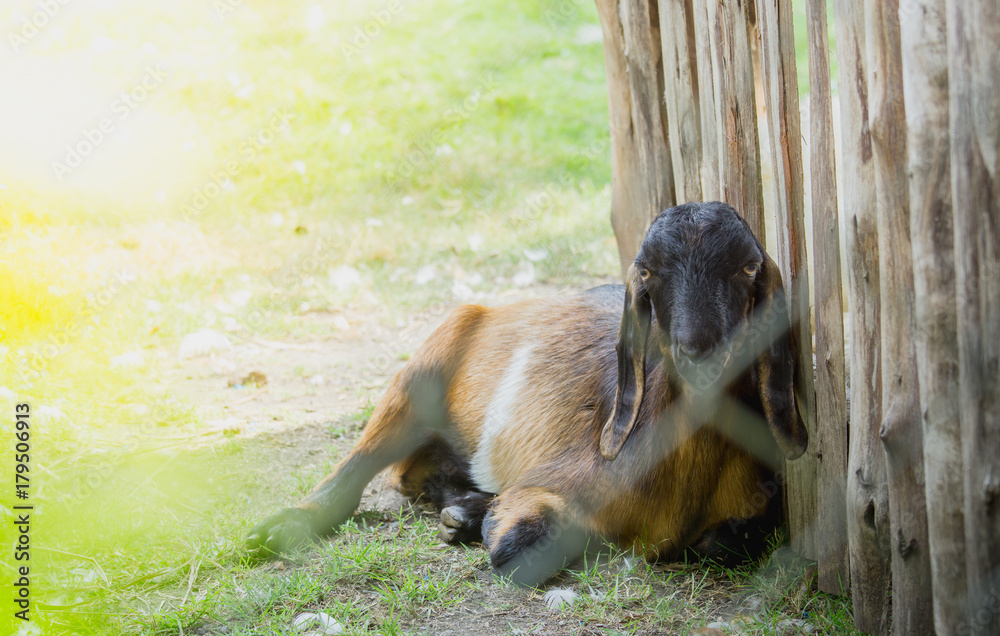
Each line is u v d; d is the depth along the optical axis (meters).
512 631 3.17
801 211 3.32
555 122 9.84
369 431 4.27
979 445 2.44
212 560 3.70
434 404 4.36
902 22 2.56
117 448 4.63
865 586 3.04
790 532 3.57
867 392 2.93
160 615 3.27
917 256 2.57
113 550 3.78
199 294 6.52
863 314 2.92
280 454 4.73
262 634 3.16
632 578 3.49
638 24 4.20
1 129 7.69
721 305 3.07
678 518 3.49
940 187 2.52
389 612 3.31
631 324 3.38
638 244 4.68
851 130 2.87
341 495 4.09
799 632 3.11
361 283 6.88
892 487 2.82
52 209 7.04
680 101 3.96
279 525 3.82
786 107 3.24
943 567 2.61
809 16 3.03
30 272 5.51
